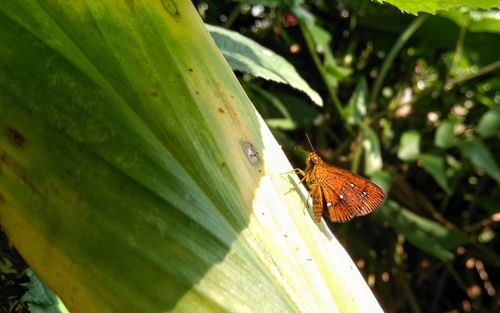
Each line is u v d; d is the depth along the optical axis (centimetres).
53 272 6
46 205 6
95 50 7
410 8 8
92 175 6
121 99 6
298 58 21
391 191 22
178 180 6
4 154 6
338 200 10
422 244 20
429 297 24
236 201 6
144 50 7
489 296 24
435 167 20
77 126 6
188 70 7
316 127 22
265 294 6
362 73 23
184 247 6
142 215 6
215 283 6
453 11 19
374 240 22
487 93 23
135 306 6
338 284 7
